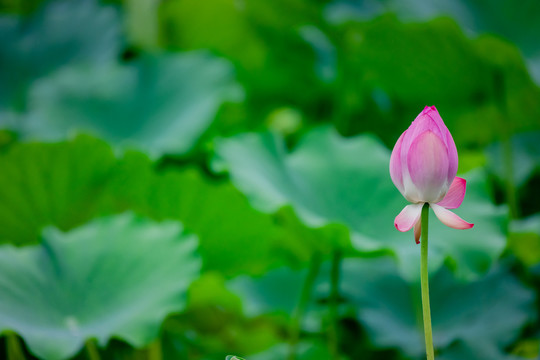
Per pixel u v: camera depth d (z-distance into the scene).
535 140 4.77
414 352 4.03
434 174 3.32
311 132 4.16
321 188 4.04
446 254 3.86
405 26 4.35
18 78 6.41
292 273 4.36
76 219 4.18
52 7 6.90
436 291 4.18
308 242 3.89
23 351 3.98
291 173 4.07
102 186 4.12
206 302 4.11
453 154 3.33
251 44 6.80
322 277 4.28
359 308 4.14
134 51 6.78
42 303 3.79
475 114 4.91
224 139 4.05
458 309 4.12
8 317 3.70
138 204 4.13
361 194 4.02
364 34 4.47
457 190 3.35
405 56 4.53
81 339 3.72
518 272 4.17
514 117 4.75
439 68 4.50
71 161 4.07
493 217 3.97
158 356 4.03
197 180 4.05
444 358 4.00
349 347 4.24
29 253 3.88
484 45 4.27
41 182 4.09
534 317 4.08
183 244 3.94
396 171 3.35
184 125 4.89
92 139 4.05
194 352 4.21
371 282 4.22
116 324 3.76
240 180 3.92
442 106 5.06
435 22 4.28
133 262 3.90
